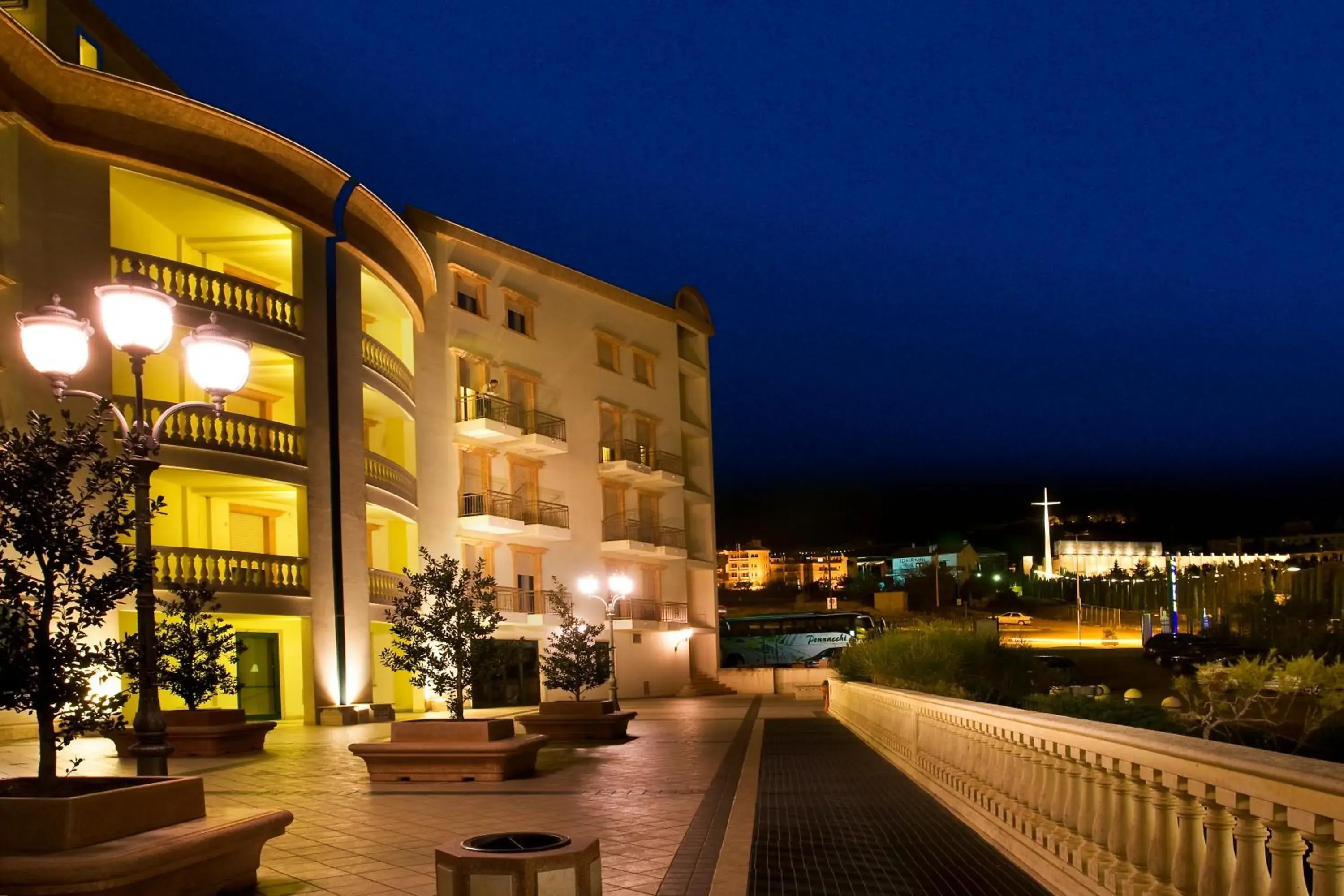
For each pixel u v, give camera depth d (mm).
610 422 46906
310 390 27125
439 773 13297
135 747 8016
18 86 21469
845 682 25688
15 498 6211
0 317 21156
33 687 6176
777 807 10648
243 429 26203
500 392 40031
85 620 6547
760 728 23984
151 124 23844
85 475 20094
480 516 36688
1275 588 61188
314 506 26781
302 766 15586
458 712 15391
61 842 5609
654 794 11969
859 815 10008
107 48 26438
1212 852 4348
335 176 27828
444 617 15555
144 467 8477
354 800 11688
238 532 28734
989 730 8625
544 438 39906
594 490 44844
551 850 4371
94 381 22359
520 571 39906
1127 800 5473
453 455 37062
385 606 28969
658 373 50844
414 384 35312
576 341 44844
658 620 47656
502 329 40500
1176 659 53219
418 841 8938
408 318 35031
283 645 27734
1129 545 171625
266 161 26156
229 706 26531
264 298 26422
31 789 6352
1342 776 3357
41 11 23828
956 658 23703
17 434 6410
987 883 6887
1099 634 96062
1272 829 3842
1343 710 16984
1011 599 137000
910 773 13430
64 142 22500
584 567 43562
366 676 27797
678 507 50969
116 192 24969
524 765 13969
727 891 6816
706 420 54719
